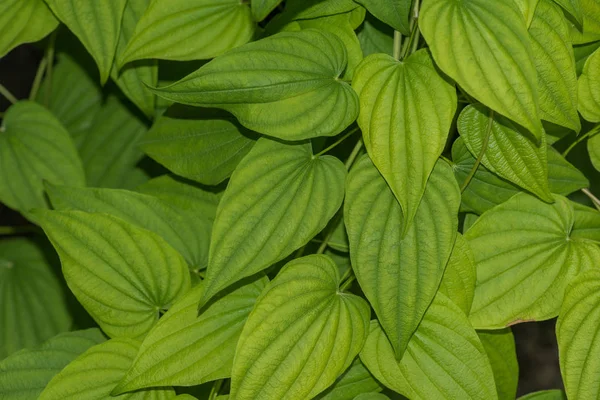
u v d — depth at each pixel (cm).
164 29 90
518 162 88
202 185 95
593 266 88
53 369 92
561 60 87
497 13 84
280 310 86
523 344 160
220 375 87
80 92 110
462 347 87
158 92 84
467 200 91
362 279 85
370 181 86
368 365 87
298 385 85
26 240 115
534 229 89
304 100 85
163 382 87
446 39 83
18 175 102
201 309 88
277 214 86
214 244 85
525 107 83
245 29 91
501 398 95
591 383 88
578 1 87
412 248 85
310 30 86
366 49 93
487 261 89
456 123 93
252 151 86
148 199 92
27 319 113
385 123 85
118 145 108
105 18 91
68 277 90
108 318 90
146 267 90
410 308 85
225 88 84
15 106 103
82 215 90
